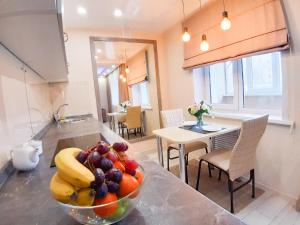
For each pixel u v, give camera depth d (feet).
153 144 12.75
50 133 6.66
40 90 7.41
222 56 8.04
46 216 1.89
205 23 8.74
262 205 6.11
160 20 9.98
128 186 1.60
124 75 15.15
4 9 1.98
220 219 1.63
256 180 7.36
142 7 8.27
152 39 12.15
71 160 1.69
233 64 8.48
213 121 9.07
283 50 6.10
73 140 5.54
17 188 2.58
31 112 5.63
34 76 6.44
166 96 12.73
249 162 6.14
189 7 8.68
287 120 6.20
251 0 6.73
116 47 12.41
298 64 5.81
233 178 5.75
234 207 6.11
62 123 8.84
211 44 8.55
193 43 9.62
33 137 5.59
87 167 1.66
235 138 7.73
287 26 5.90
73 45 10.18
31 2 1.90
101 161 1.66
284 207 5.94
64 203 1.52
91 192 1.48
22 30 2.68
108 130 6.48
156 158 10.98
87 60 10.48
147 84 13.56
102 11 8.30
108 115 14.64
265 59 7.30
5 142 3.34
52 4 1.96
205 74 10.27
